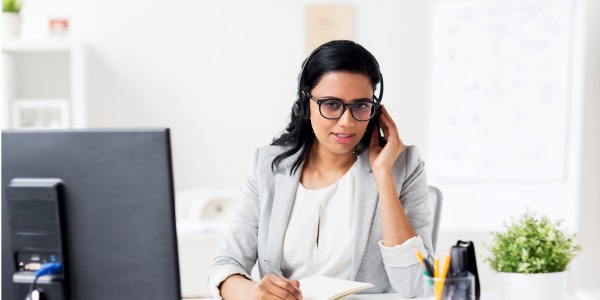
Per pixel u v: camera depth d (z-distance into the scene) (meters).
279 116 4.46
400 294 1.63
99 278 1.17
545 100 3.81
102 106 4.43
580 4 3.66
